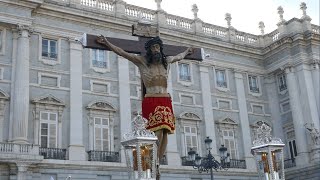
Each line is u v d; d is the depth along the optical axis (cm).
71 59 3331
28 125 3028
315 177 3703
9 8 3102
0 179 2759
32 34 3228
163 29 3741
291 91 4041
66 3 3381
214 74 4056
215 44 4059
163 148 782
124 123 3403
